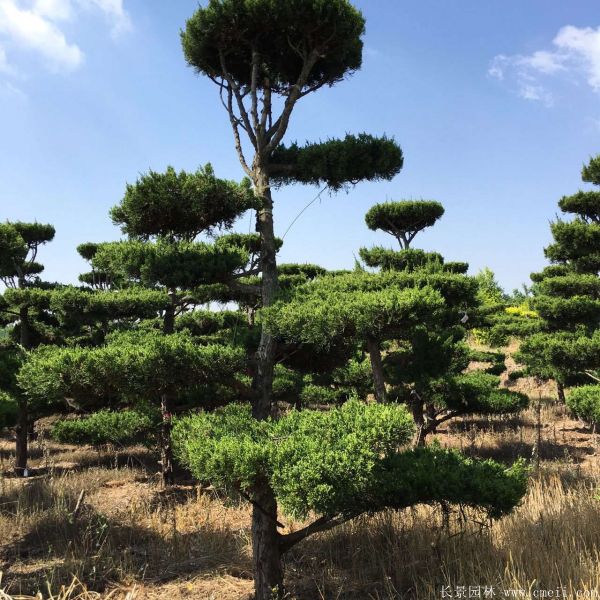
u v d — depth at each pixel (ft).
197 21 18.37
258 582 17.06
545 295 49.96
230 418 17.51
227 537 23.66
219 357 16.78
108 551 22.02
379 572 19.02
